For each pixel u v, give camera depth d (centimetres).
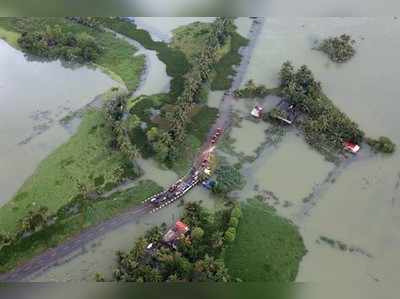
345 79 13175
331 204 10081
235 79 13062
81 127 11706
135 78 13100
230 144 11288
